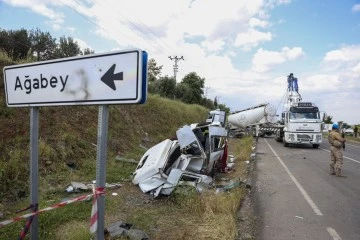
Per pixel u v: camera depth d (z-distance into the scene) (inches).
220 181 390.3
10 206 238.8
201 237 199.3
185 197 271.4
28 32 784.3
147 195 297.3
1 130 328.5
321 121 844.0
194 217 239.3
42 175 310.7
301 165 526.3
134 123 643.5
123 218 231.9
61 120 425.1
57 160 347.6
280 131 1008.2
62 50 863.7
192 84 2153.1
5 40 690.8
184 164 346.9
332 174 446.6
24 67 120.8
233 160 553.3
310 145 953.5
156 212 249.8
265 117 1186.0
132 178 348.8
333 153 442.9
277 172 453.7
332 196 320.8
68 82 106.8
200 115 1310.3
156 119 775.1
